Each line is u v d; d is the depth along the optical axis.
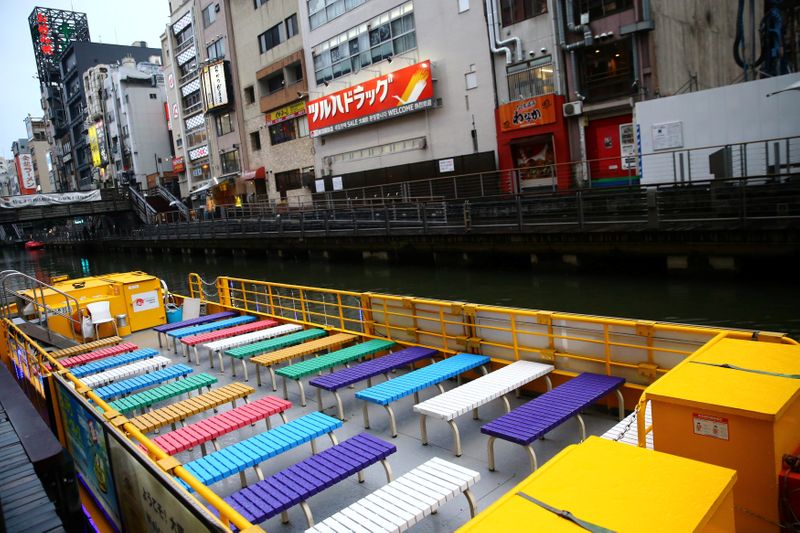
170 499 3.20
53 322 11.62
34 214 56.94
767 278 15.90
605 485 2.61
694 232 16.72
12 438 5.26
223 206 51.22
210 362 9.84
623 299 16.83
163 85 84.50
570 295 18.19
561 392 5.70
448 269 25.83
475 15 30.64
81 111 101.62
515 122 28.39
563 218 21.81
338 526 3.88
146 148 82.56
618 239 18.69
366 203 39.66
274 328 10.12
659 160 19.39
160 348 11.19
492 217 24.69
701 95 18.25
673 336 5.53
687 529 2.23
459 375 7.43
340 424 5.67
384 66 37.09
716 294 15.75
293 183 48.78
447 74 32.78
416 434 6.16
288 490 4.46
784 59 20.41
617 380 5.89
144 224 62.25
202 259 48.00
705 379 3.57
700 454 3.32
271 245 37.34
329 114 40.81
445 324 7.75
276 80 50.78
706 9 22.05
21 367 8.74
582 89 26.31
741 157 17.58
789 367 3.66
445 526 4.46
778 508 3.06
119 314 12.32
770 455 3.03
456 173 32.84
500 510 2.51
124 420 4.67
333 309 21.81
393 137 36.97
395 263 28.86
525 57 28.44
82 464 5.48
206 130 61.44
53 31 124.81
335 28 40.53
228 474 4.87
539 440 5.68
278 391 8.07
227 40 54.22
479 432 6.06
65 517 5.05
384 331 8.71
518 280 21.42
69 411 5.68
